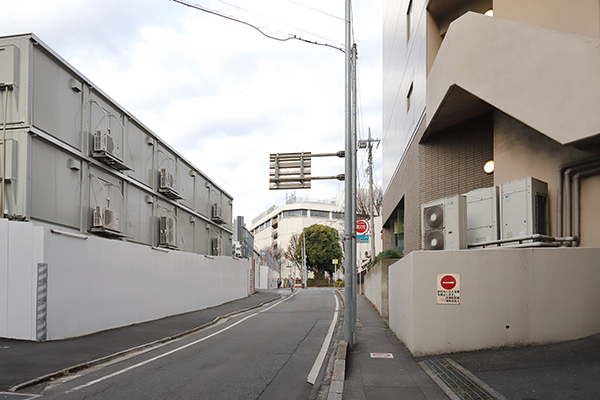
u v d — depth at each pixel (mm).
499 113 12367
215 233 31859
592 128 8016
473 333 8938
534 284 8945
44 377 8016
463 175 15250
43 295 11398
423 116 16250
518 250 9023
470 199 11703
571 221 9766
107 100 16891
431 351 9055
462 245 11164
